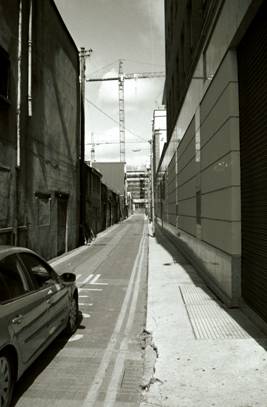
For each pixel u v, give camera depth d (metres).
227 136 7.40
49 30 16.47
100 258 16.97
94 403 3.98
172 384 4.17
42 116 15.50
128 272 13.03
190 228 13.88
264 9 5.51
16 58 12.56
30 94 13.62
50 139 16.72
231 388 4.04
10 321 3.77
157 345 5.36
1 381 3.57
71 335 6.28
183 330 6.00
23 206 13.16
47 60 16.22
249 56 6.37
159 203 40.78
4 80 11.77
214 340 5.48
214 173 8.83
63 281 5.81
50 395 4.17
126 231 38.56
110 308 8.12
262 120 5.68
